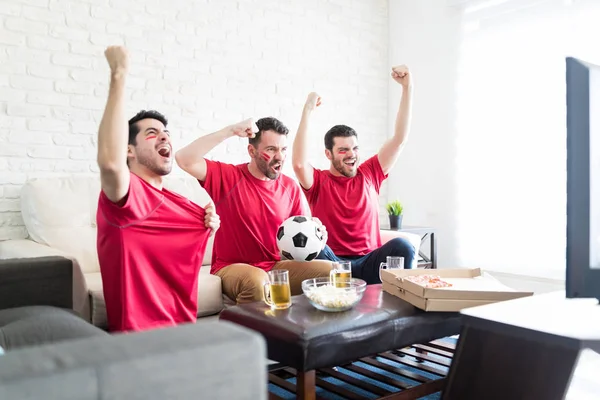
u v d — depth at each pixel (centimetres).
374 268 264
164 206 200
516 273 372
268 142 255
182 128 350
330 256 270
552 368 132
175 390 75
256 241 253
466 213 402
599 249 115
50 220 270
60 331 143
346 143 286
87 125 317
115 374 71
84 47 315
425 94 430
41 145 303
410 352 236
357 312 168
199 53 356
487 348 146
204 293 235
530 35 362
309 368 148
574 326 120
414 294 178
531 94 362
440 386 185
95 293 212
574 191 113
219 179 253
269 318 162
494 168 384
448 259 414
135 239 190
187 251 203
